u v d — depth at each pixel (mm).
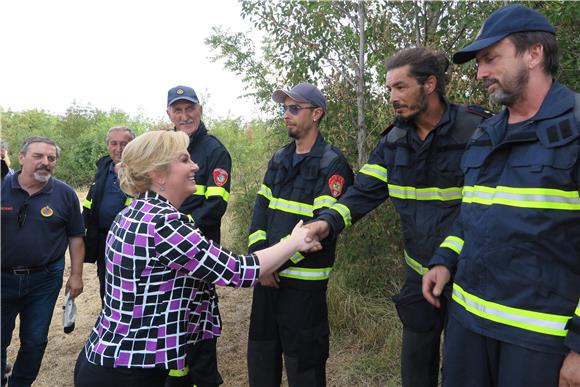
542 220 1372
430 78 1967
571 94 1420
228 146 6766
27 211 2902
